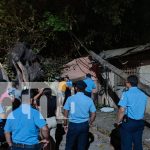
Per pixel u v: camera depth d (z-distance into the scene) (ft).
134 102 23.63
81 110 24.80
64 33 62.49
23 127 18.45
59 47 62.75
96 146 31.37
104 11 58.80
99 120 40.45
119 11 59.26
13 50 40.75
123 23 64.75
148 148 29.68
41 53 62.03
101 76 53.57
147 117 41.24
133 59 47.83
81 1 59.88
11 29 57.31
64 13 58.85
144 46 49.47
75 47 62.49
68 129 25.29
